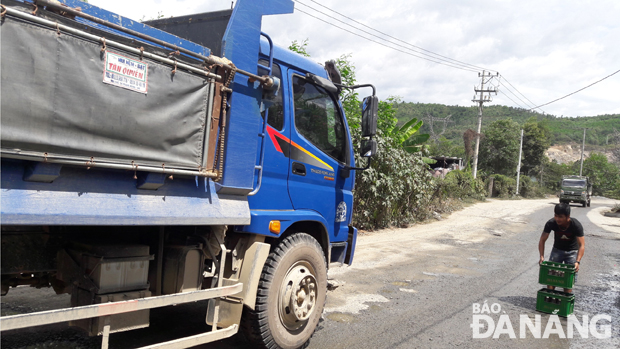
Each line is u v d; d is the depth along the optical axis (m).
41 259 2.83
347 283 6.94
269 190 3.73
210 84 2.89
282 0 3.54
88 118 2.25
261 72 3.66
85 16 2.23
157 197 2.66
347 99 12.05
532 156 56.12
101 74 2.29
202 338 3.06
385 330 4.88
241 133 3.22
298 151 4.10
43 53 2.07
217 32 3.70
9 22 1.96
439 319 5.42
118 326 2.74
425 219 16.97
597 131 132.62
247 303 3.38
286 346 3.81
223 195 3.17
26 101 2.02
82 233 2.87
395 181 13.42
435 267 8.62
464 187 30.30
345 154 4.90
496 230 15.64
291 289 3.78
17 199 2.04
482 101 35.25
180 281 3.13
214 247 3.32
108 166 2.33
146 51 2.52
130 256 2.87
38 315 2.11
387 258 9.23
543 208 28.50
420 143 17.61
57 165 2.16
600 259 10.87
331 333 4.66
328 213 4.55
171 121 2.64
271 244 3.86
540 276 6.07
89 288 2.73
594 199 54.84
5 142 1.96
